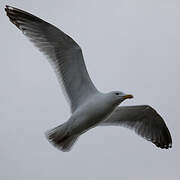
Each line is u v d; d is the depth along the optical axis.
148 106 14.68
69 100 13.91
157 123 15.09
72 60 13.57
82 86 13.80
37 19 13.17
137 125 15.08
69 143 13.90
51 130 13.80
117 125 14.93
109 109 13.71
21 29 13.32
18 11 13.16
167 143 15.38
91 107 13.59
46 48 13.62
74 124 13.68
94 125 13.90
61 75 13.80
